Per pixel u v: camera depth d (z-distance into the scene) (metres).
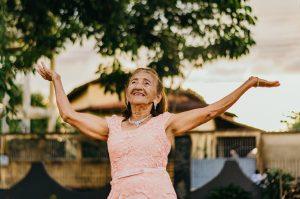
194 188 11.58
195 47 10.45
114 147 2.89
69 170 12.29
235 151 11.75
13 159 12.41
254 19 10.06
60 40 10.17
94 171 12.20
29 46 10.22
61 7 9.89
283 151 11.38
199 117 2.90
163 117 2.93
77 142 12.38
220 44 10.34
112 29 10.06
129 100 2.99
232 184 11.18
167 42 10.44
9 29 10.09
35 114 17.05
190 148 11.60
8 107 7.37
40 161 12.15
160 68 10.55
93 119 3.05
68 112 3.04
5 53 8.16
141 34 10.32
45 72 3.15
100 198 11.77
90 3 9.81
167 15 10.25
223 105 2.90
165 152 2.90
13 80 7.41
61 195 11.82
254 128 11.54
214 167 11.63
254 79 2.90
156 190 2.80
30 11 10.08
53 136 12.42
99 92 11.69
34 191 11.94
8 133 12.50
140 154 2.85
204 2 10.12
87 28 10.09
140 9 10.16
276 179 10.96
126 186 2.82
